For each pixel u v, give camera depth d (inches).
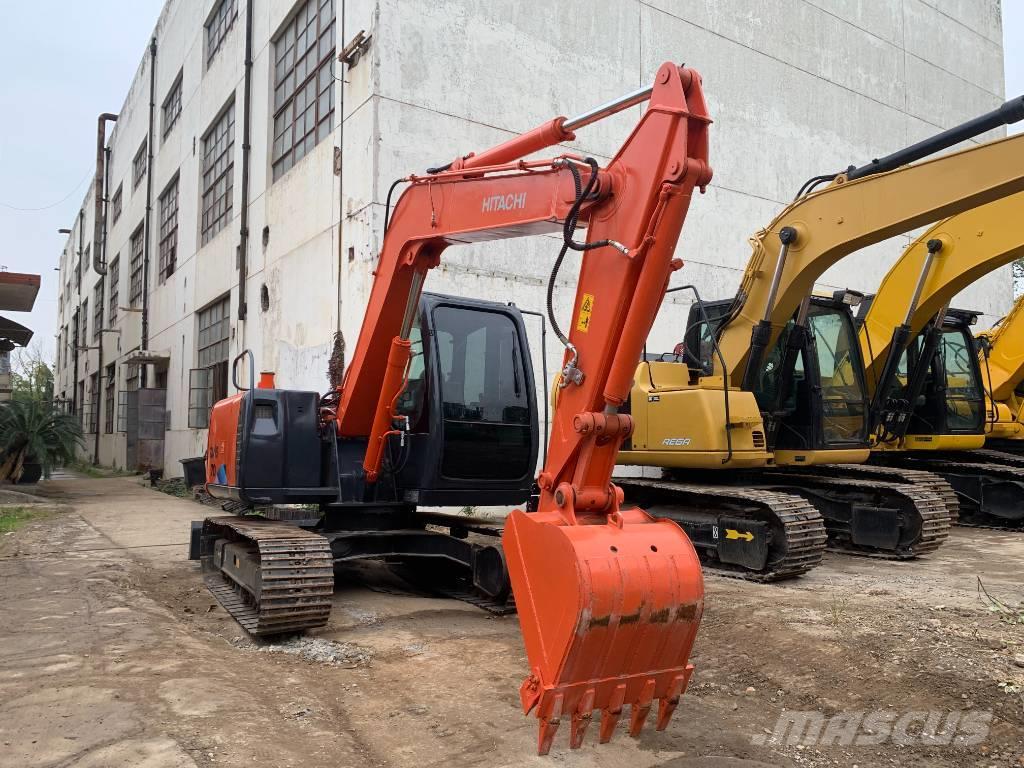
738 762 139.4
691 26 546.9
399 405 273.9
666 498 354.6
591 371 149.8
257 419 253.0
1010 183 253.3
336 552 254.4
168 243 896.3
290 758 134.6
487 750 142.0
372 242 403.5
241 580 241.9
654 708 163.9
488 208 191.5
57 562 323.9
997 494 431.2
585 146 482.6
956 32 770.8
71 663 177.5
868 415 369.4
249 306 593.9
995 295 794.8
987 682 167.8
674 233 141.8
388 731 151.4
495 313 267.0
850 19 666.8
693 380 366.9
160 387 896.9
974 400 454.6
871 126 676.1
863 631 208.4
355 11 428.8
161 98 936.3
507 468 261.9
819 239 313.1
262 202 571.8
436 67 425.4
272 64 570.6
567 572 130.5
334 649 205.6
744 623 223.6
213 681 168.6
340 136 442.9
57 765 125.2
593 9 491.5
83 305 1541.6
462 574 273.7
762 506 304.2
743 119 578.2
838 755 143.9
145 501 594.2
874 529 344.2
